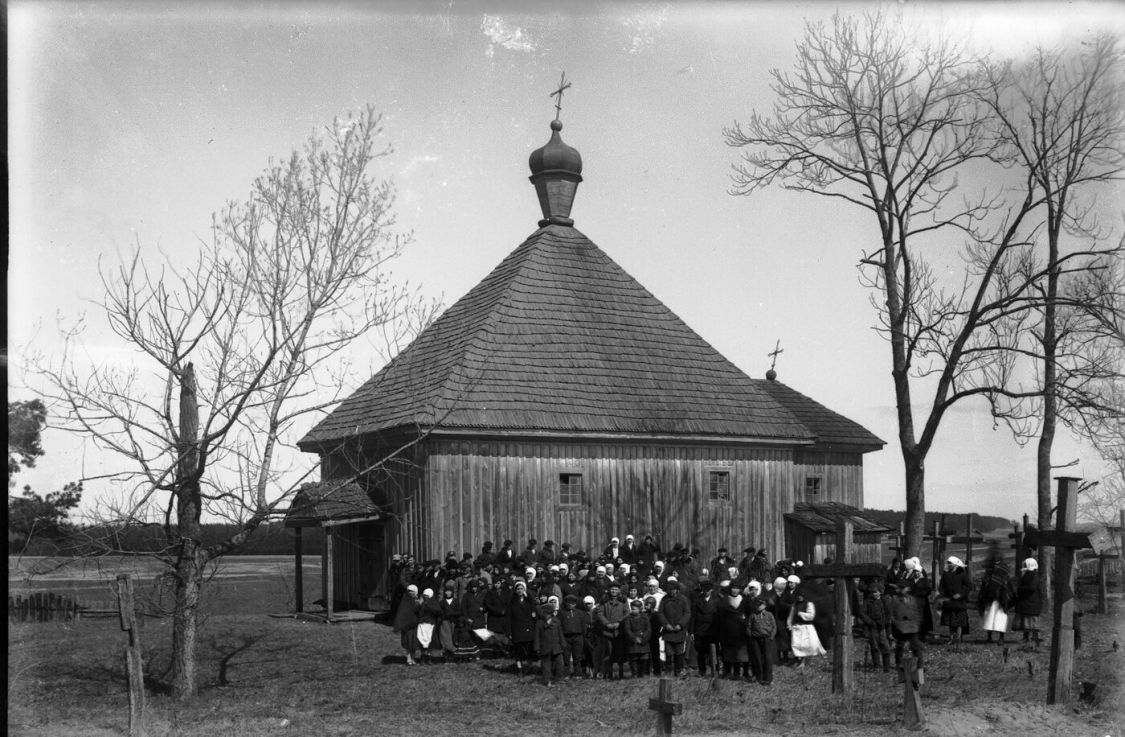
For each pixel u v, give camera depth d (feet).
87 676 66.59
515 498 98.37
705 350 118.42
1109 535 94.22
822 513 115.44
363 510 94.94
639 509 104.99
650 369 111.45
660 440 105.60
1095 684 53.98
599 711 54.80
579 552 90.58
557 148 124.16
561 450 101.40
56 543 61.05
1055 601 53.62
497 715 54.70
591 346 110.22
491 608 75.51
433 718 54.13
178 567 61.31
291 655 75.66
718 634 64.54
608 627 65.67
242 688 63.52
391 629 88.02
